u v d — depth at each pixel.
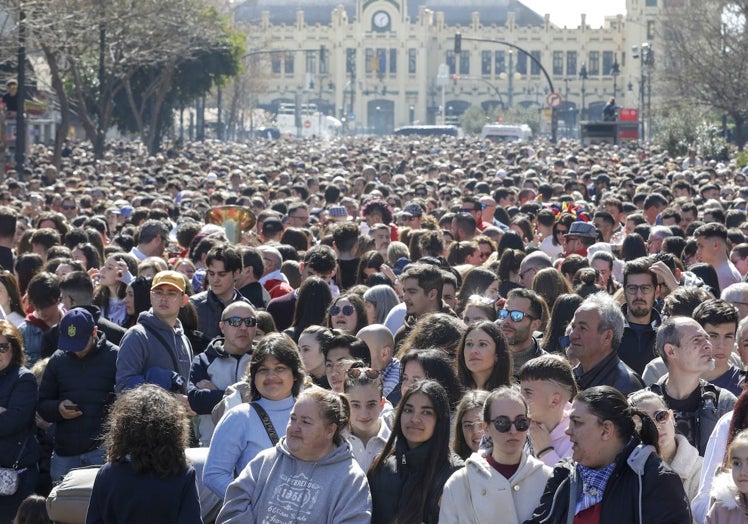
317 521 14.68
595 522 13.25
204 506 17.12
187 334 22.78
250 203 49.81
